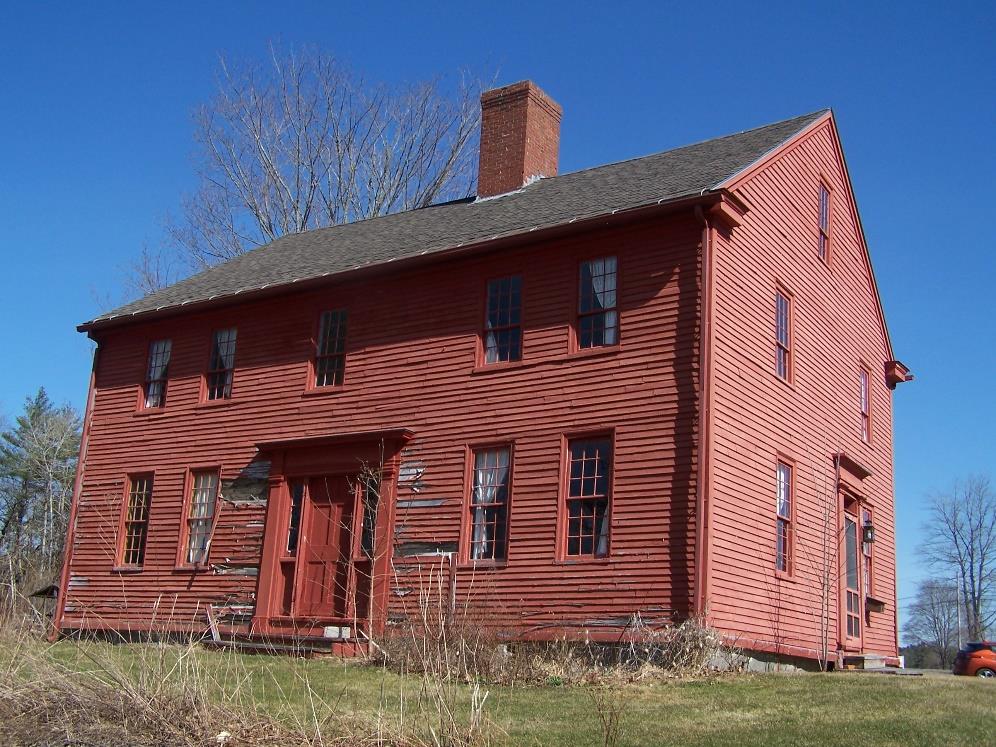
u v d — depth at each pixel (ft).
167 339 77.87
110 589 73.67
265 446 67.92
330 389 67.82
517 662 48.62
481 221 70.18
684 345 54.80
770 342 61.16
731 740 33.27
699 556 51.31
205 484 72.18
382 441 63.31
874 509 76.33
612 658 52.26
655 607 52.08
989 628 184.24
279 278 73.92
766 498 58.08
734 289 57.31
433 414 62.90
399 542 61.62
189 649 38.42
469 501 60.03
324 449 66.13
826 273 71.46
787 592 59.00
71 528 77.20
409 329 65.67
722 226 56.85
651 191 61.00
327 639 57.88
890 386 84.17
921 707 38.99
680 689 44.34
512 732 34.96
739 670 50.72
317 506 66.03
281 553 66.33
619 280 58.03
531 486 57.93
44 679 36.45
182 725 34.09
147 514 74.28
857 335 76.69
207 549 69.77
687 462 53.06
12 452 166.91
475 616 56.29
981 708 38.68
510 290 62.44
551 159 81.56
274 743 32.71
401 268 65.87
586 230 59.11
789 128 69.46
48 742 32.48
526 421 59.16
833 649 63.36
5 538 118.93
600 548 55.01
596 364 57.52
